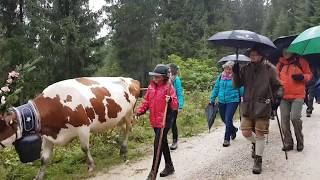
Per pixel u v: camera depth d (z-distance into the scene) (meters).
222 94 8.99
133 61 41.69
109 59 42.56
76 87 7.44
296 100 7.83
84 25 29.94
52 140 7.15
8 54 25.14
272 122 11.47
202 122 12.48
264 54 6.79
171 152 8.76
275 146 8.58
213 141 9.62
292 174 6.80
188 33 44.25
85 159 8.44
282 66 7.91
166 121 6.57
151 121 6.68
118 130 9.84
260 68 6.73
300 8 50.03
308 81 7.90
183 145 9.39
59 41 28.31
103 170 7.66
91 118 7.55
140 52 41.62
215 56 36.88
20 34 28.22
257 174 6.88
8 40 26.30
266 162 7.48
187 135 10.54
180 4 47.75
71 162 8.27
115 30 41.94
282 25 55.31
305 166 7.18
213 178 6.86
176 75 8.52
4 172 7.31
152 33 44.16
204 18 45.47
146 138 10.32
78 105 7.29
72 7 29.72
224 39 6.69
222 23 47.25
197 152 8.65
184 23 46.28
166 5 48.25
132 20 41.94
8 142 6.62
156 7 46.28
